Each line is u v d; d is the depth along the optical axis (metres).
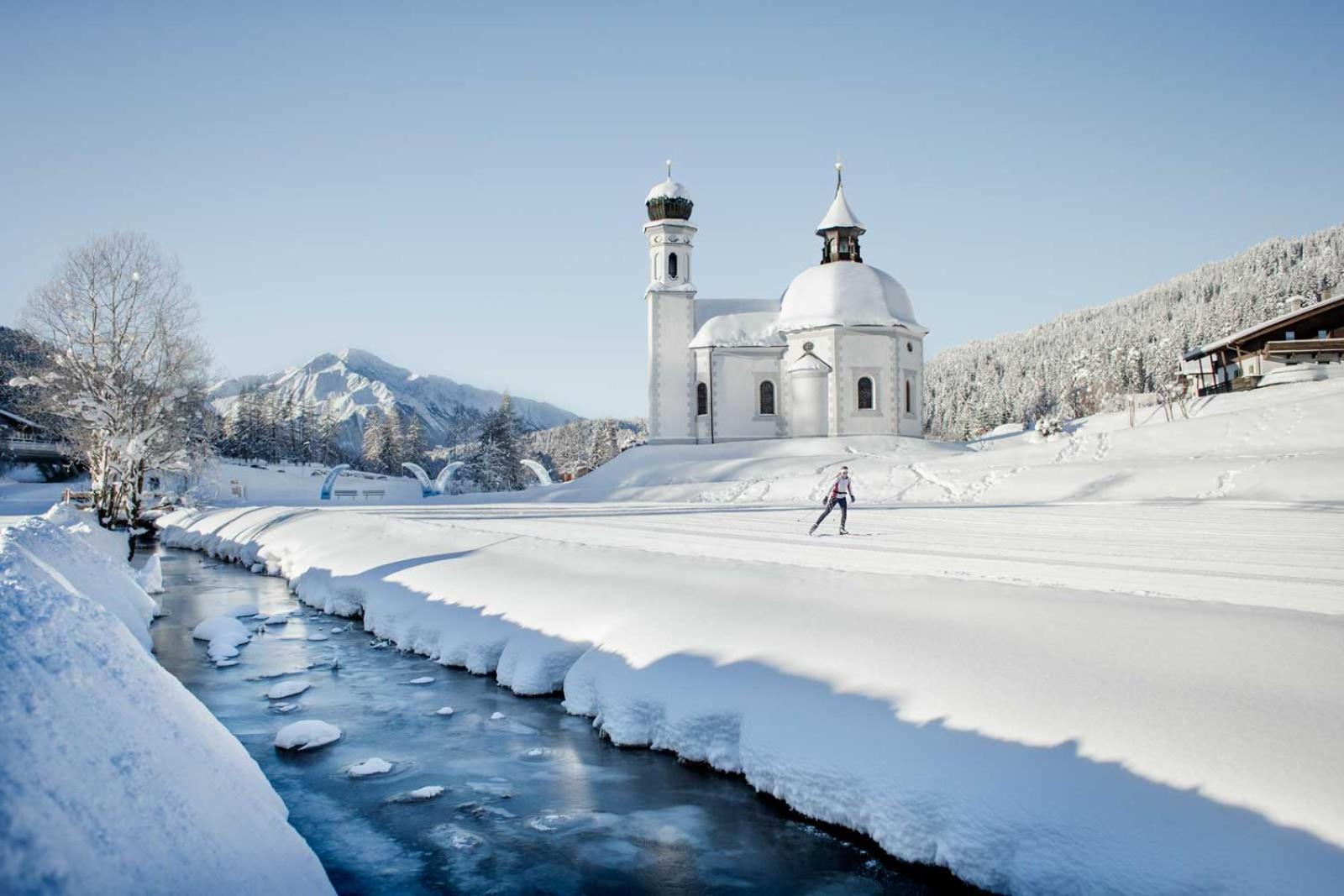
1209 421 45.19
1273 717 6.41
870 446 56.47
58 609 5.92
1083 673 7.72
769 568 14.17
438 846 7.83
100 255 36.59
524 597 14.66
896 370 60.34
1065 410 122.12
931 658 8.66
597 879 7.22
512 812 8.48
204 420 49.94
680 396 64.06
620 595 13.41
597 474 61.12
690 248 65.31
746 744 8.70
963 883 6.62
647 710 10.03
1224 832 5.57
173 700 6.19
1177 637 8.23
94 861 3.72
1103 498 35.19
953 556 15.98
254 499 71.00
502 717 11.12
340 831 8.14
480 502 56.44
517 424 110.31
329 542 25.09
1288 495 30.48
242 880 4.70
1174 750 6.31
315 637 16.39
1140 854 5.71
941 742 7.35
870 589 11.71
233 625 16.45
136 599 17.41
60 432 39.94
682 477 54.84
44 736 4.16
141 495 48.94
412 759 9.89
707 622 11.19
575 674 11.37
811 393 59.66
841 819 7.59
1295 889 5.08
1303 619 8.52
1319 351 59.03
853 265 63.22
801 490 47.12
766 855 7.49
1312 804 5.50
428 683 12.89
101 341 36.41
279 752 10.19
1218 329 147.75
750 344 63.25
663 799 8.63
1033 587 11.13
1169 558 14.78
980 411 138.88
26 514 40.97
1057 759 6.66
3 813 3.46
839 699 8.50
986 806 6.61
